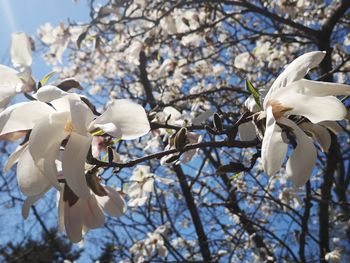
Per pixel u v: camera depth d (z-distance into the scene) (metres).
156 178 3.12
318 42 4.55
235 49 6.84
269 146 0.98
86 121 0.93
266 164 0.97
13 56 1.45
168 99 5.38
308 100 1.04
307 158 1.04
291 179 1.04
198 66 6.69
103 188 1.14
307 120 1.17
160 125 1.60
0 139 1.13
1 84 1.36
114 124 0.97
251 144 1.29
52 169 0.93
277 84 1.10
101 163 1.16
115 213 1.25
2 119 0.96
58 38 5.06
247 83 1.21
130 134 0.96
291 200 5.52
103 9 4.03
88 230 1.25
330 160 4.59
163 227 5.07
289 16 5.52
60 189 0.92
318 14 5.80
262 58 5.80
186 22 4.96
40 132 0.94
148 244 4.98
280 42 5.60
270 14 4.56
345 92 1.03
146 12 4.72
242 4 4.54
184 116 2.44
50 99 0.96
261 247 5.75
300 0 5.50
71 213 1.12
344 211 5.23
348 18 5.38
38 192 0.98
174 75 6.11
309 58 1.07
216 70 6.61
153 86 7.24
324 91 1.04
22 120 0.98
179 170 6.08
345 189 6.07
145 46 5.09
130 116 0.98
